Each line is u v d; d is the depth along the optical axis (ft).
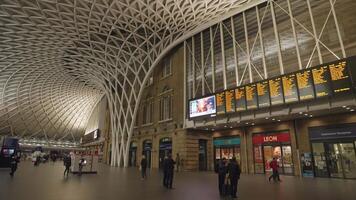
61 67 139.33
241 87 71.05
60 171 76.18
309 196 29.27
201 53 94.27
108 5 84.94
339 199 26.91
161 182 46.42
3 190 32.17
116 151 126.62
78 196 28.40
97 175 63.77
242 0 79.15
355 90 48.85
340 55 57.00
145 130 115.55
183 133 88.69
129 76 128.98
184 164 85.25
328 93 52.60
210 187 39.14
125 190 34.50
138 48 108.78
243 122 73.36
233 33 84.48
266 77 71.41
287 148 67.10
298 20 67.36
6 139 86.63
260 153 73.82
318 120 61.67
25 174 61.46
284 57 68.49
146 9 86.43
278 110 62.39
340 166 56.24
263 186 40.40
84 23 91.97
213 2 79.25
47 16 86.33
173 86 102.78
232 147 83.05
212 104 78.43
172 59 108.37
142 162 55.16
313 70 56.08
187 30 97.96
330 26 60.23
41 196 28.02
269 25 74.59
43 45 107.34
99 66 128.98
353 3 57.11
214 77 87.45
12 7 81.46
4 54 115.65
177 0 79.41
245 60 78.89
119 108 129.90
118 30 99.55
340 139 57.00
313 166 60.59
